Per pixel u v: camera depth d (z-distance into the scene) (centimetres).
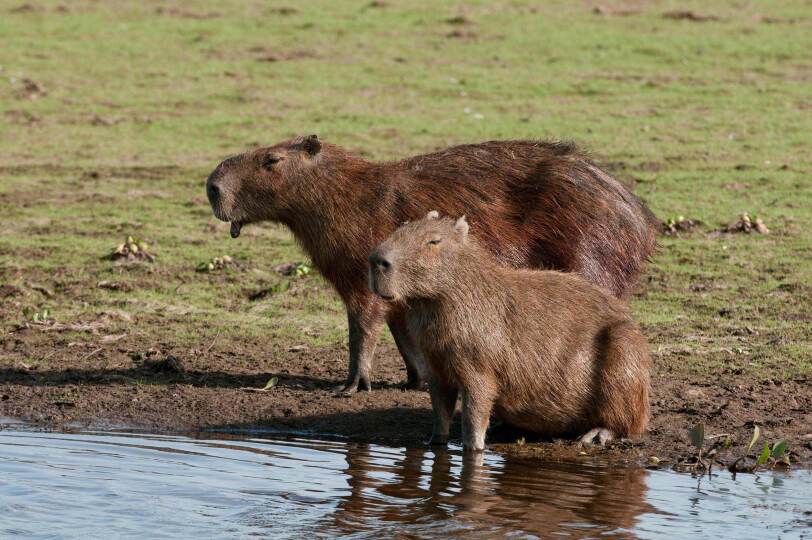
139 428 3027
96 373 3444
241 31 9250
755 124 6825
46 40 8838
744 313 3981
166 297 4191
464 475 2628
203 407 3166
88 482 2567
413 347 3300
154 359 3569
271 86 7775
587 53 8569
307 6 10056
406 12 9819
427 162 3284
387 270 2691
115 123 6925
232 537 2234
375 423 3053
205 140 6606
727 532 2262
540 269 3144
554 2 10238
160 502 2439
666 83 7788
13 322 3909
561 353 2830
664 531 2259
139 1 10231
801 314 3962
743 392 3228
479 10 9906
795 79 7888
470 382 2797
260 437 2964
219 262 4497
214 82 7869
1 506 2408
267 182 3225
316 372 3475
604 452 2809
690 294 4178
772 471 2678
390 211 3209
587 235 3209
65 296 4181
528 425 2917
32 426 3025
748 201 5372
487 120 6938
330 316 4044
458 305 2759
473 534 2241
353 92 7631
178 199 5531
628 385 2845
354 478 2605
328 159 3253
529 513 2367
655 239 3434
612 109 7181
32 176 5866
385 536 2236
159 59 8425
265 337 3806
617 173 5775
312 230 3253
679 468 2688
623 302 3025
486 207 3212
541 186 3231
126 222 5112
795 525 2302
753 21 9494
